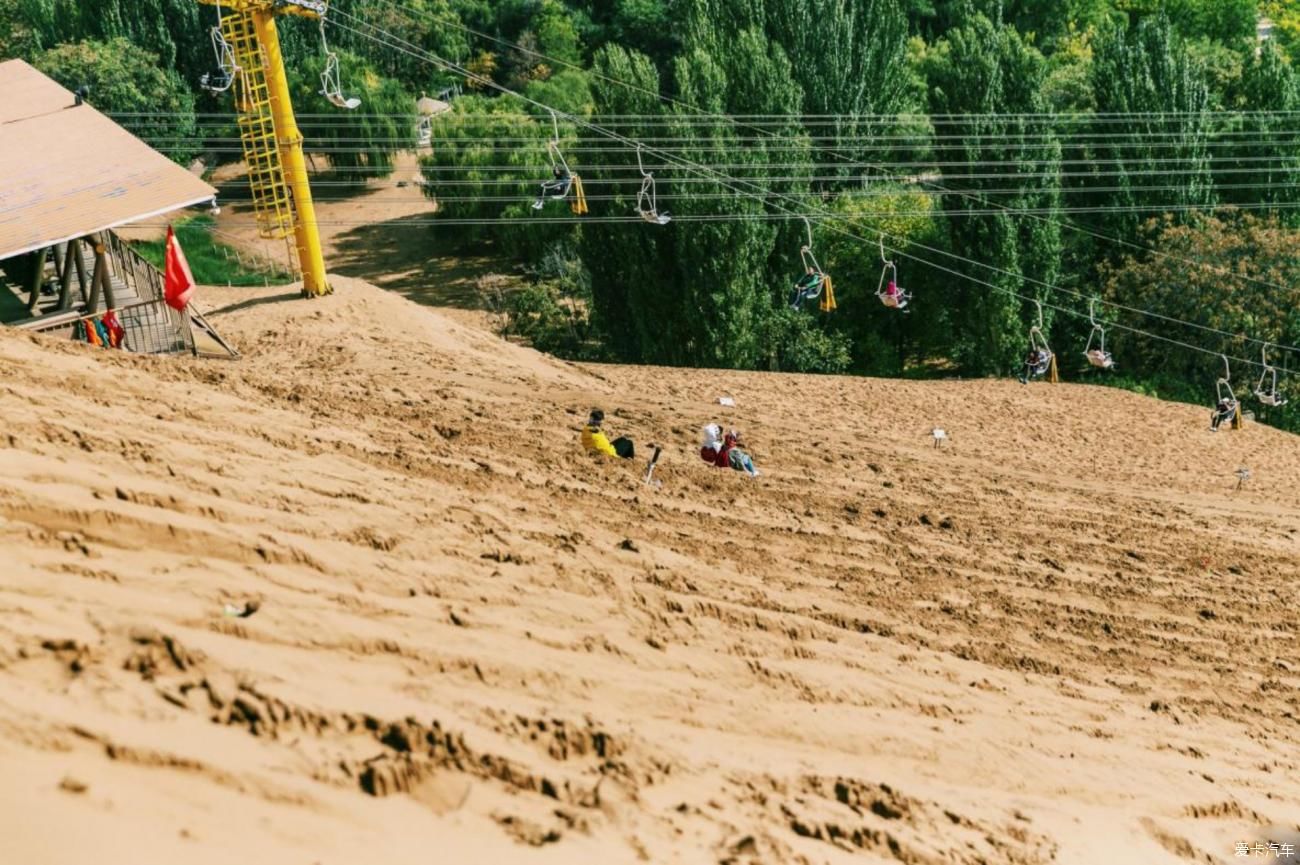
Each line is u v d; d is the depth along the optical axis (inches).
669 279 2285.9
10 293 1196.5
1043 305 2354.8
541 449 861.2
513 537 582.2
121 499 455.2
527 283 2878.9
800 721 476.7
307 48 3454.7
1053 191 2347.4
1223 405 1663.4
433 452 732.0
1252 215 2460.6
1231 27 3794.3
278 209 1640.0
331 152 3336.6
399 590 472.1
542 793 343.0
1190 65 2549.2
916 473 1192.8
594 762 376.8
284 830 269.4
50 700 292.0
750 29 2493.8
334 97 1499.8
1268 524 1253.1
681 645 515.2
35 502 416.2
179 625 365.1
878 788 425.7
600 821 330.3
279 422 672.4
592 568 573.9
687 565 636.1
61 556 391.5
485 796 326.0
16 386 559.2
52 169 1139.9
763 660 529.7
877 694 537.3
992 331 2356.1
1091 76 2733.8
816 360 2310.5
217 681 330.6
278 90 1583.4
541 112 3201.3
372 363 1318.9
